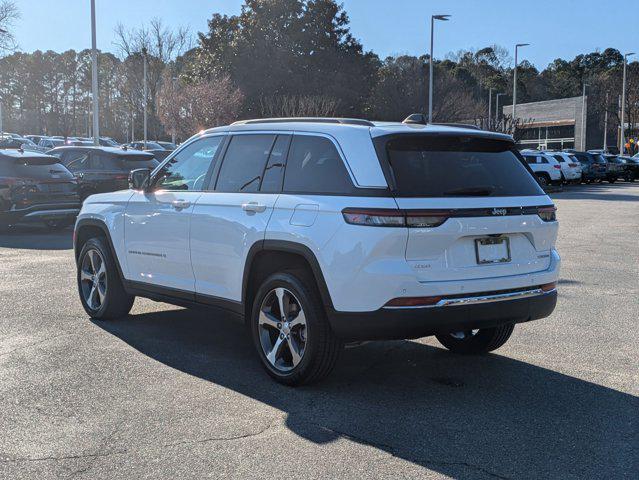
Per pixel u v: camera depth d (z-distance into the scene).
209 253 5.43
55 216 13.92
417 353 5.86
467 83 88.19
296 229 4.69
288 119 5.34
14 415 4.32
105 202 6.70
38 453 3.78
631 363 5.55
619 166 41.91
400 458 3.74
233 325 6.73
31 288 8.36
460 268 4.53
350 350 5.94
